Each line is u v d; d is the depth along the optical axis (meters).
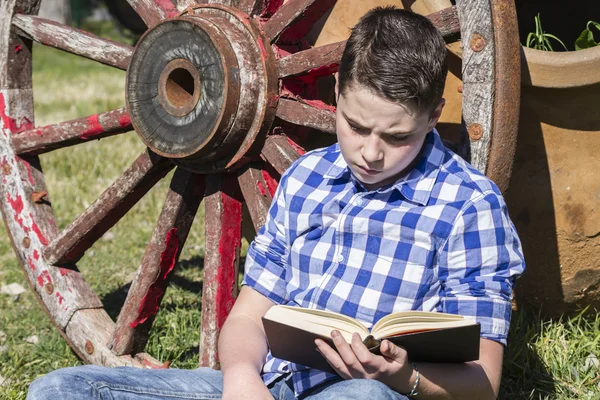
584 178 3.10
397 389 2.15
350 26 3.22
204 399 2.47
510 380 3.31
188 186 3.29
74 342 3.72
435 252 2.29
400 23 2.22
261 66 2.95
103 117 3.50
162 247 3.38
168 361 3.66
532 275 3.33
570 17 4.27
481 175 2.34
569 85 2.92
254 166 3.07
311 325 2.12
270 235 2.60
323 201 2.44
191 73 2.98
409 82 2.12
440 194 2.31
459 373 2.17
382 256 2.32
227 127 2.94
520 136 3.10
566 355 3.33
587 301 3.37
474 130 2.63
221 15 3.06
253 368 2.40
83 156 7.38
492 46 2.59
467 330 1.98
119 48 3.41
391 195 2.35
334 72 2.94
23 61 3.87
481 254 2.25
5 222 3.95
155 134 3.12
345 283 2.34
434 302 2.30
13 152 3.88
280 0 3.13
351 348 2.08
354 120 2.20
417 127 2.20
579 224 3.15
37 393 2.27
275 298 2.58
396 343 2.08
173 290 4.68
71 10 21.11
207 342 3.21
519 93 2.62
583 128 3.04
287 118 2.96
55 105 10.38
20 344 4.14
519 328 3.46
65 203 6.26
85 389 2.30
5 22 3.80
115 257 5.28
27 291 4.89
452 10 2.70
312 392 2.41
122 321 3.51
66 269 3.80
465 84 2.65
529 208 3.19
